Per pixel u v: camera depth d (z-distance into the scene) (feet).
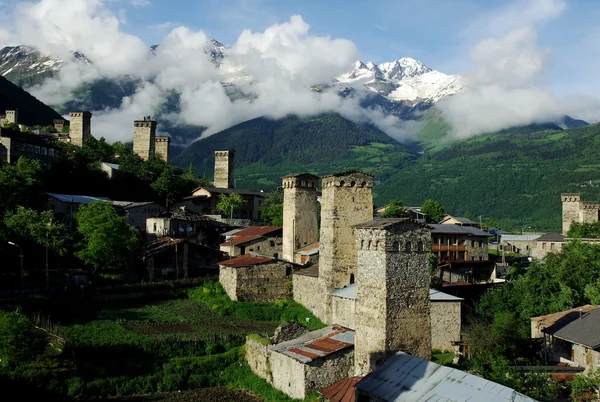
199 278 309.01
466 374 151.94
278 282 295.69
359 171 264.11
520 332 224.33
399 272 181.57
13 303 242.99
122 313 263.70
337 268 258.78
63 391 193.98
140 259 322.14
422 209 547.49
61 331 226.38
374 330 182.19
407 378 158.20
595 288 247.70
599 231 449.89
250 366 224.74
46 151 435.12
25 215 304.50
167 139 621.72
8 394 183.83
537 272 267.39
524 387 166.09
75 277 284.61
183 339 231.50
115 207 391.65
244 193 530.27
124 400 197.67
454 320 233.35
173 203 487.20
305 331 224.74
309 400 183.52
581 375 171.63
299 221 333.01
